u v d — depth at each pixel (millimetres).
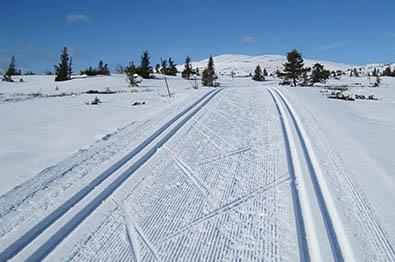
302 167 8258
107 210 6141
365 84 53875
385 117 16500
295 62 55781
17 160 8969
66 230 5477
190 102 17688
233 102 18031
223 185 7289
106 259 4781
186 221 5801
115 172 7840
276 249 5023
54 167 8148
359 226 5594
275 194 6844
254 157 9094
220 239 5273
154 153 9328
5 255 4781
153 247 5066
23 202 6324
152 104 19406
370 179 7523
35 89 44312
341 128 12547
